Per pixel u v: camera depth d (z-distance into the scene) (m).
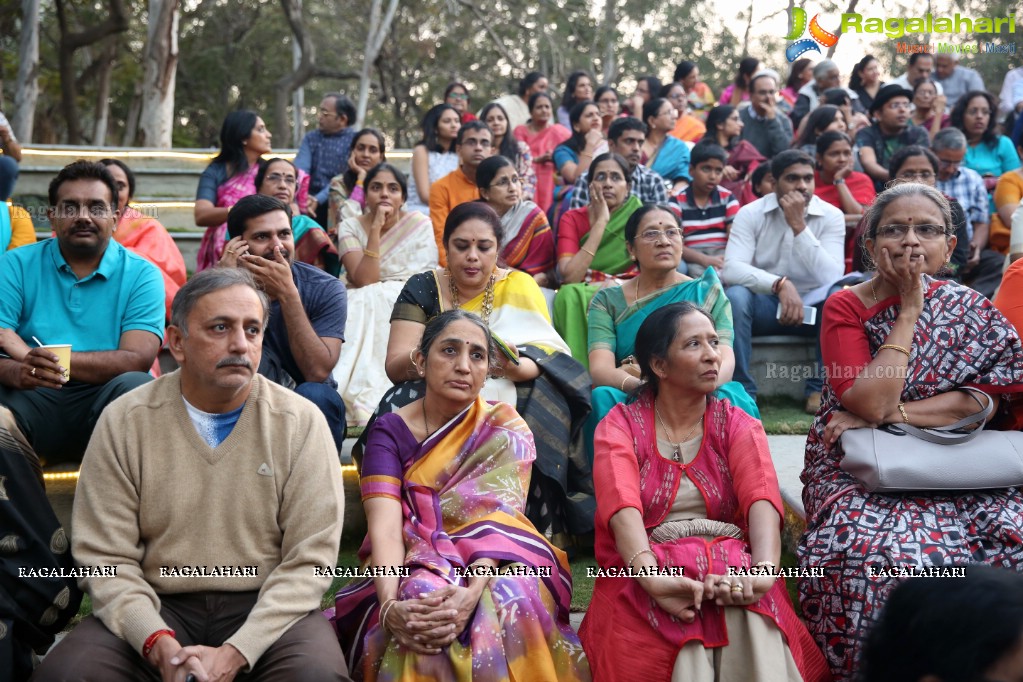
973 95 7.94
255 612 2.79
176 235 8.04
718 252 6.26
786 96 10.42
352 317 5.49
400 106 20.33
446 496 3.21
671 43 16.83
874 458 3.25
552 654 3.00
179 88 20.84
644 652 2.96
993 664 1.70
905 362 3.32
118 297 4.07
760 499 3.15
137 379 3.81
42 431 3.83
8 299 4.02
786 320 5.60
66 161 8.87
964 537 3.18
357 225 5.91
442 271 4.38
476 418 3.31
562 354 4.13
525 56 18.91
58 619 3.13
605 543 3.23
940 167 6.57
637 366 4.35
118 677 2.69
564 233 5.83
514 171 5.75
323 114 8.27
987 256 6.59
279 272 4.00
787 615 3.05
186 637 2.90
